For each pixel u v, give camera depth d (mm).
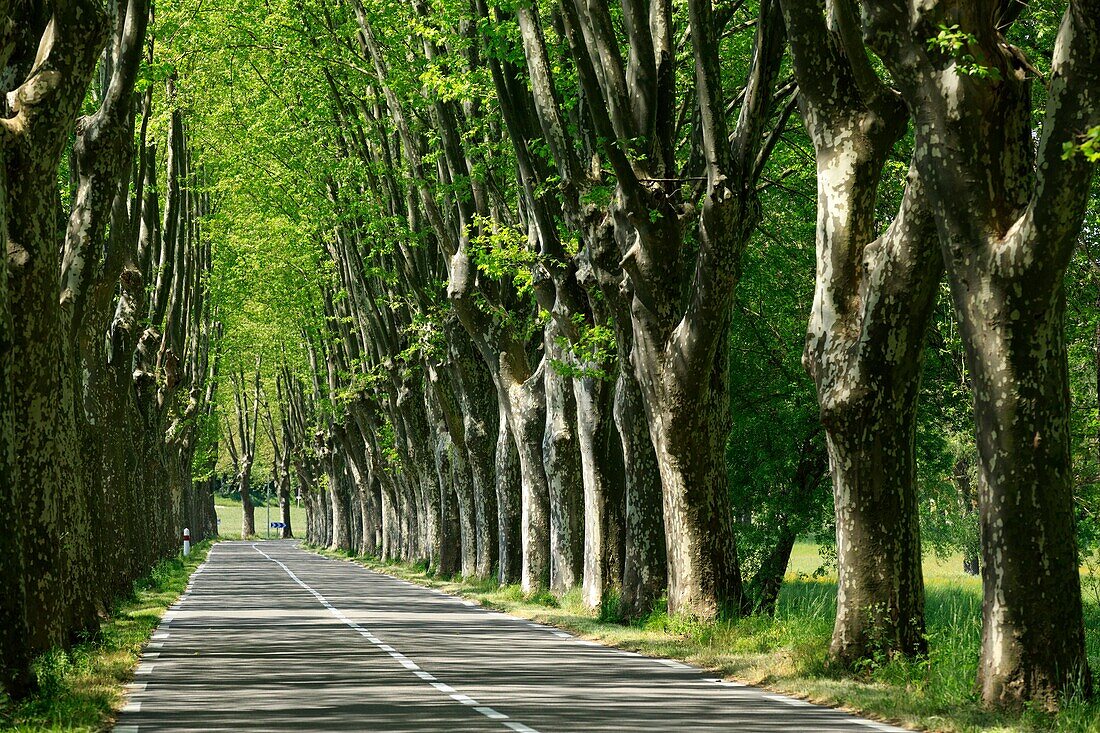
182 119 63250
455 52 48250
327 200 68875
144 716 21641
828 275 27828
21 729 19000
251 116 68500
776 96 39781
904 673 25812
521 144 44312
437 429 84688
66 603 32312
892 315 26844
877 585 27719
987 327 22484
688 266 41875
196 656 33250
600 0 36938
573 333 47656
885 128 27328
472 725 20516
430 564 91062
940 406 58844
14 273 28656
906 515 27875
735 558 39969
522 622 46906
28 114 27672
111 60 43188
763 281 59031
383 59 55000
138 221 50438
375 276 77438
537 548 62062
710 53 33938
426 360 77188
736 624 36844
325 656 33375
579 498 56344
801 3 26953
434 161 56156
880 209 54625
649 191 37562
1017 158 22578
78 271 35656
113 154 35625
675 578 39875
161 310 64688
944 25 21766
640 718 21469
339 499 159500
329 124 66375
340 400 109125
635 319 39500
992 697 22344
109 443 52750
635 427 43281
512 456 68750
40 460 29625
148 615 46844
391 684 26969
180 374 73625
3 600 22781
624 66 37844
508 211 53188
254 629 42531
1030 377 22312
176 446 105188
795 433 59250
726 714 22141
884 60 23609
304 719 21250
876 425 27500
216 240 91125
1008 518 22391
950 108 22469
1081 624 22469
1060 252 21703
